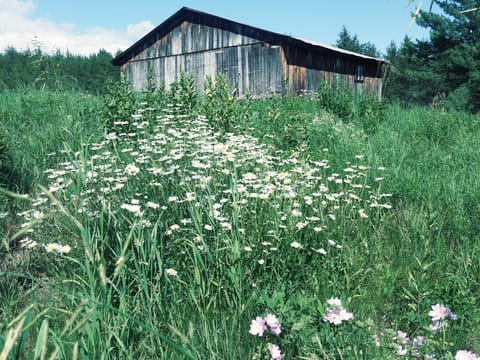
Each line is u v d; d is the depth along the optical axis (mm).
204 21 18453
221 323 2850
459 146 8492
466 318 3010
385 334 2742
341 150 7379
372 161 6695
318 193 4793
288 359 2447
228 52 17906
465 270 3709
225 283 3189
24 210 4883
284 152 7055
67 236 3787
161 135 5816
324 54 19328
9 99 10055
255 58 17234
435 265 3869
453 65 28906
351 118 12328
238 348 2650
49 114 8484
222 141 7016
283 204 4473
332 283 3449
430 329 2463
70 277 3414
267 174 5035
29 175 5773
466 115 12656
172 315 2906
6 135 6641
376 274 3664
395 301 3383
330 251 3955
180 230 3553
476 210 5051
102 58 35094
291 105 11578
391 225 4820
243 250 3426
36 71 10742
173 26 19344
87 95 10148
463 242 4309
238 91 17688
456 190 5617
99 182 4242
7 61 29219
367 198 5516
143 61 20484
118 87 8148
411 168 7039
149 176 4559
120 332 2670
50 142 6852
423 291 3201
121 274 2957
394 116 13234
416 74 29953
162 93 9469
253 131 8219
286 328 2453
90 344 2334
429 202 5145
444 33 28906
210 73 18406
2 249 4043
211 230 3686
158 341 2619
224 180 4750
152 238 3070
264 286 3295
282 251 3650
